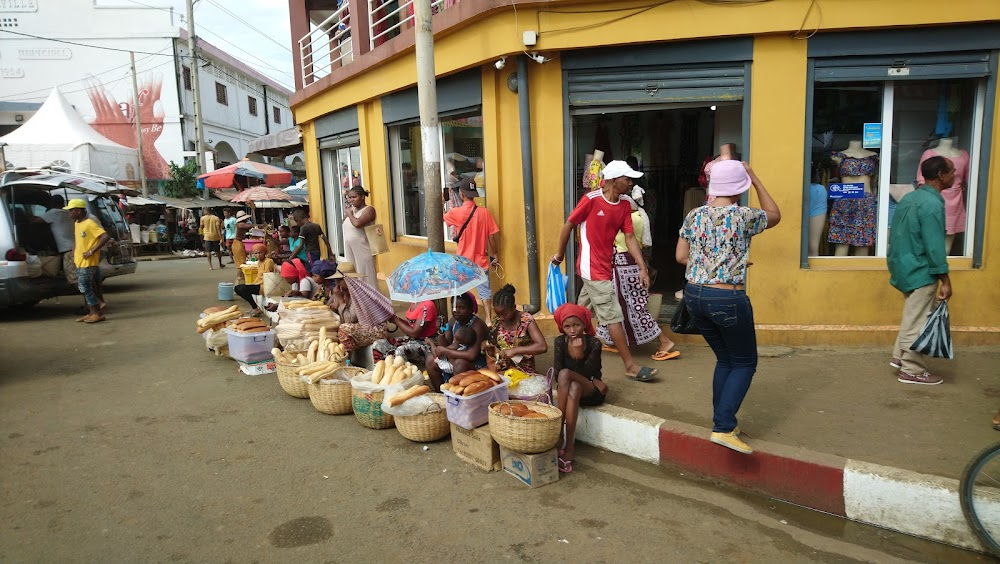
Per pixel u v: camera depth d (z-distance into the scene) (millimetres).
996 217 5812
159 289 13258
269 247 10898
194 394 5910
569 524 3508
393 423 4945
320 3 12039
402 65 8078
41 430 5055
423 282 4898
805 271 6066
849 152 6207
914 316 4844
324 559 3201
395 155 9297
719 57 6008
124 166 22625
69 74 24984
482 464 4195
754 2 5770
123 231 13039
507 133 6789
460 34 6871
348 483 4043
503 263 7098
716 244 3664
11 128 24734
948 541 3268
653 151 8141
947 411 4371
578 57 6281
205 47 27359
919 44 5742
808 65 5895
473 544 3320
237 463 4367
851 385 4969
